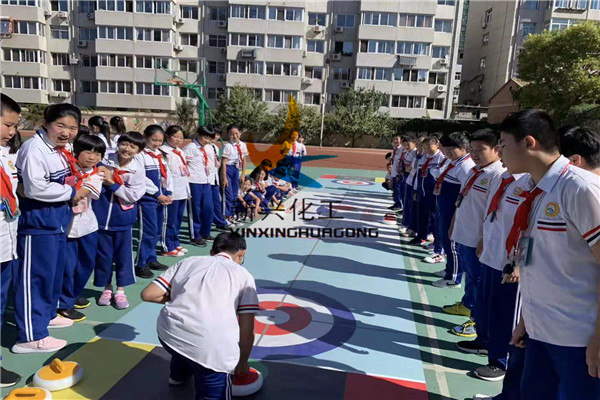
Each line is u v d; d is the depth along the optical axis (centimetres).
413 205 694
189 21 3659
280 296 448
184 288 244
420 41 3566
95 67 3662
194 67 3709
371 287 488
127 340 345
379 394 290
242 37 3612
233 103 3397
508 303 299
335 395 286
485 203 363
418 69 3606
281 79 3662
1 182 286
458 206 388
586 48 2391
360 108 3397
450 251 491
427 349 357
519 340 239
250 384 279
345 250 625
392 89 3638
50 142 318
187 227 721
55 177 317
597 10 3575
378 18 3556
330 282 496
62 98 3750
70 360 311
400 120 3422
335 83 3722
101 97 3662
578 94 2419
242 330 258
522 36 3728
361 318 407
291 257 581
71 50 3700
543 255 196
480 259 317
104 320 378
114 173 386
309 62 3712
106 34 3588
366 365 327
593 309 187
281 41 3622
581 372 192
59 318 364
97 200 387
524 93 2658
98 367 304
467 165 462
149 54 3616
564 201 187
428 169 620
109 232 394
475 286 377
